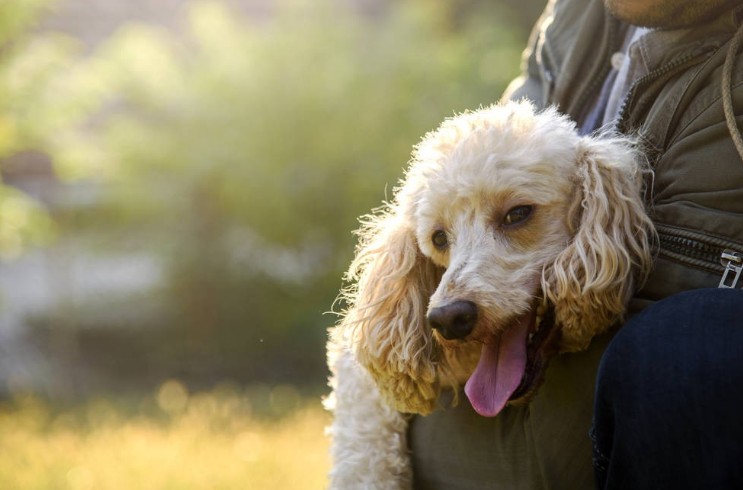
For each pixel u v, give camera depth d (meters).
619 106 2.80
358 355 2.77
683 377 2.01
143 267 18.25
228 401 11.74
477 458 2.61
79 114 14.22
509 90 3.57
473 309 2.44
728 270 2.29
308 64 16.58
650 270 2.43
